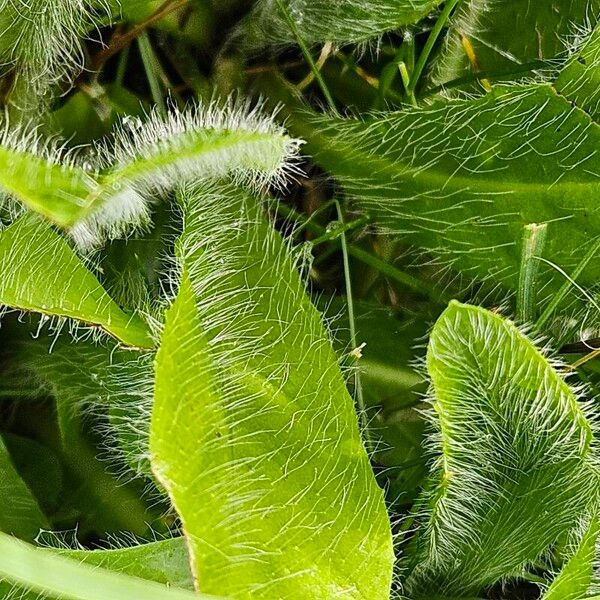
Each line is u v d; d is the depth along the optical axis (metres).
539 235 0.34
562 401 0.32
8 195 0.32
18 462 0.36
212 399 0.31
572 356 0.36
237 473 0.31
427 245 0.36
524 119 0.33
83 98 0.36
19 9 0.33
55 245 0.32
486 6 0.37
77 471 0.36
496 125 0.34
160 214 0.35
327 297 0.37
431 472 0.34
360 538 0.31
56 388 0.35
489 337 0.31
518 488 0.33
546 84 0.33
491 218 0.35
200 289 0.32
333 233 0.36
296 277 0.33
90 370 0.35
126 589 0.30
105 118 0.36
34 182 0.30
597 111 0.34
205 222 0.33
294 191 0.38
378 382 0.36
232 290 0.33
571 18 0.36
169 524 0.35
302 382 0.32
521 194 0.34
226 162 0.31
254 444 0.31
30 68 0.34
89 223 0.31
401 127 0.35
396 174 0.35
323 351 0.33
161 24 0.36
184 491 0.30
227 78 0.37
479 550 0.34
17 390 0.36
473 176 0.34
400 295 0.37
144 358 0.34
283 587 0.31
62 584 0.30
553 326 0.35
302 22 0.36
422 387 0.36
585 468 0.32
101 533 0.35
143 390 0.34
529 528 0.33
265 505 0.31
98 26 0.36
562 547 0.34
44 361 0.35
